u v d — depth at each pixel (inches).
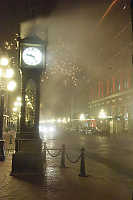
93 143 1078.4
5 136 1272.1
